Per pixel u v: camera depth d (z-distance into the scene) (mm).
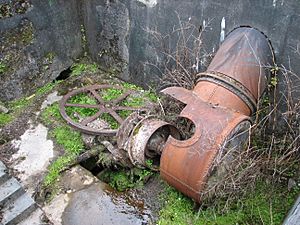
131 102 4270
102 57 4875
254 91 3080
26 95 4492
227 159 2855
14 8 4070
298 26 3119
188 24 3816
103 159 3615
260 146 3547
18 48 4258
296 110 3363
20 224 3148
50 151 3725
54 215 3223
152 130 3182
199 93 3018
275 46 3301
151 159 3449
